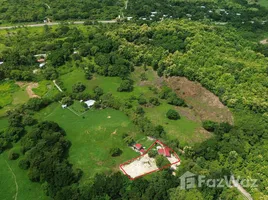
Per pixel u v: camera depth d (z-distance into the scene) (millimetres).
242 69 147000
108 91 148750
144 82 156250
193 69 148375
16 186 101188
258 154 107625
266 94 132000
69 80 155875
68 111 135500
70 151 115188
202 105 138125
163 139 118375
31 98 137375
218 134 119875
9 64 157125
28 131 122812
